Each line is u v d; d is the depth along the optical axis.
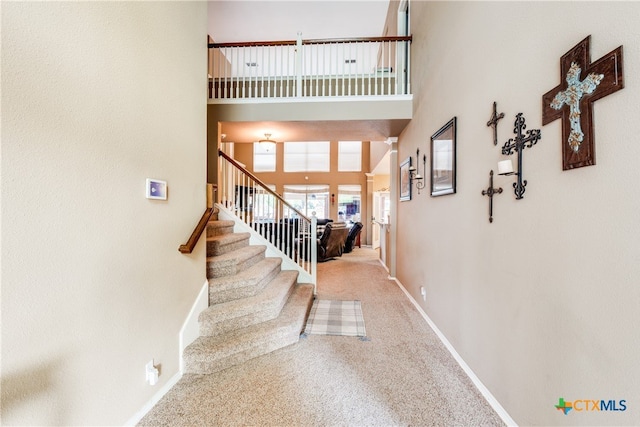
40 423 1.04
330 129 4.30
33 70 1.00
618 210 0.93
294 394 1.76
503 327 1.58
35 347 1.02
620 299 0.93
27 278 0.99
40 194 1.03
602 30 0.99
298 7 5.37
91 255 1.23
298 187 10.68
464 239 2.08
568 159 1.12
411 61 3.76
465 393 1.79
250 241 3.75
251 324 2.37
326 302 3.58
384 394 1.77
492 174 1.70
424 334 2.64
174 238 1.82
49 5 1.05
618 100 0.93
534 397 1.33
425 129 3.11
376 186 10.22
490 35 1.74
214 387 1.81
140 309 1.53
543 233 1.28
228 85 4.38
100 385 1.28
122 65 1.38
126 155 1.42
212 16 5.61
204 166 2.18
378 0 5.17
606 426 0.98
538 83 1.31
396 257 4.86
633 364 0.89
